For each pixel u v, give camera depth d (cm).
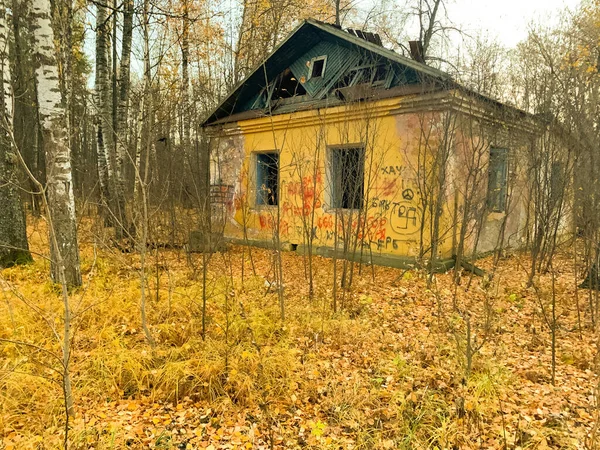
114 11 735
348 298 613
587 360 412
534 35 770
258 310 516
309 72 998
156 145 924
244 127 1069
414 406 333
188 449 283
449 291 661
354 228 808
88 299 514
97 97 999
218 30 1302
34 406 314
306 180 951
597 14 1053
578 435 288
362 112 783
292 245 1002
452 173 763
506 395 347
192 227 942
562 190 682
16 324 428
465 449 282
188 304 532
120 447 277
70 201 561
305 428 311
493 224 938
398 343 457
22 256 686
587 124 641
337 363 411
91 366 365
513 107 729
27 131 1432
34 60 526
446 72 702
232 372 361
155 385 355
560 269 805
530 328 508
